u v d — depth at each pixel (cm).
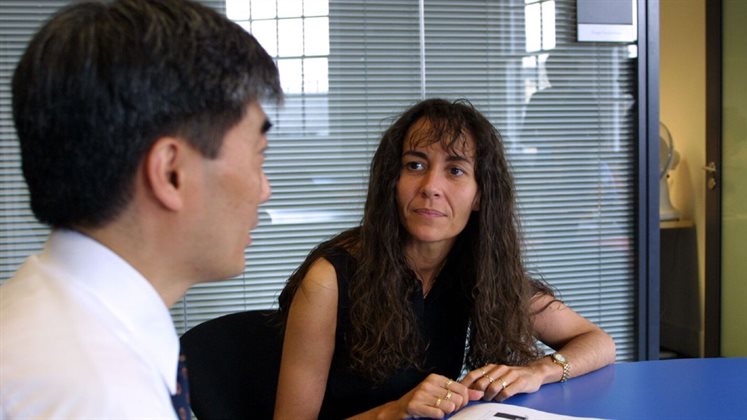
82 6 61
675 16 424
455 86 261
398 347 143
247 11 243
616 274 281
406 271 147
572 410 124
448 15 258
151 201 60
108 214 59
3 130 232
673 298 435
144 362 56
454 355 156
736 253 373
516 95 266
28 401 49
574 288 278
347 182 254
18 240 236
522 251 157
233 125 63
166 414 54
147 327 58
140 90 58
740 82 360
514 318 152
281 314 152
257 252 252
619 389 135
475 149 144
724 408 124
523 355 153
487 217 148
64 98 57
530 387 133
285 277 254
